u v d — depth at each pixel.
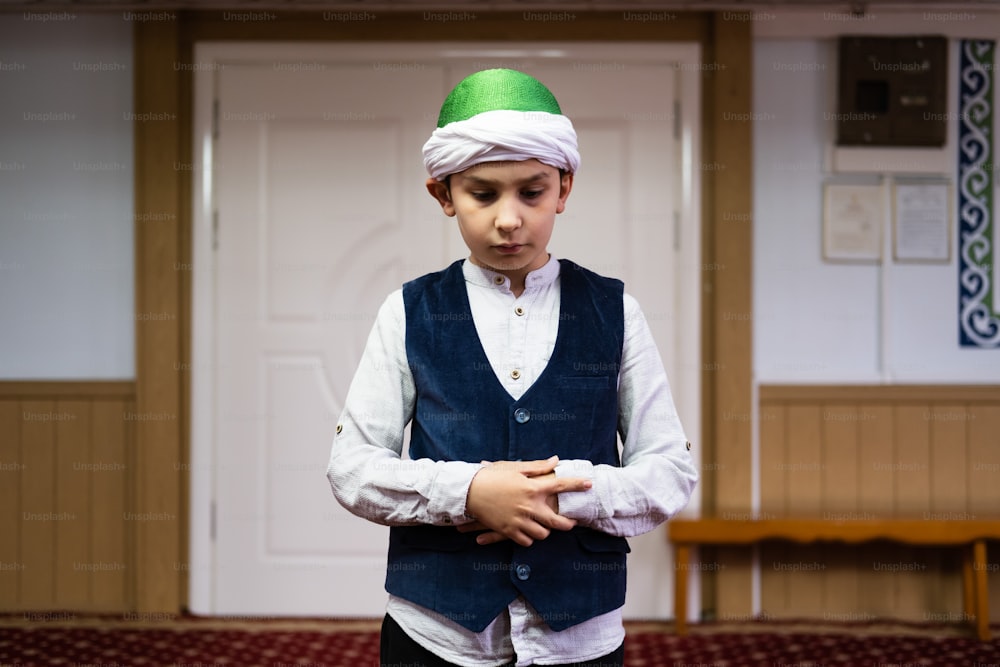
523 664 1.33
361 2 3.67
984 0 3.62
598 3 3.64
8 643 3.38
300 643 3.41
